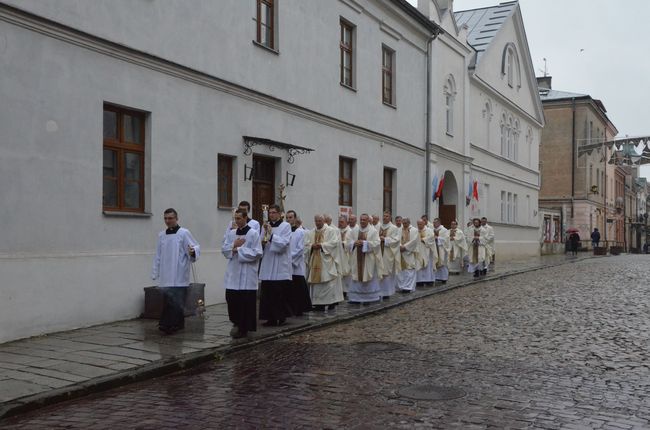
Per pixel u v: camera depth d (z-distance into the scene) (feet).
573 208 164.25
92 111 34.32
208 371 25.89
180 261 32.60
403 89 73.77
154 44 38.47
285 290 38.24
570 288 58.23
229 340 30.78
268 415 19.65
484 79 100.17
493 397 21.39
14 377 23.31
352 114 62.03
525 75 123.44
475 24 110.22
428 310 44.01
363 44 64.59
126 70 36.47
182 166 40.55
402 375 24.64
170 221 32.86
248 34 46.93
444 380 23.80
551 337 32.58
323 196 56.59
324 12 57.16
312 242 42.19
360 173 63.52
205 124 42.55
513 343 31.01
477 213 96.17
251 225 32.60
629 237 243.81
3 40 29.89
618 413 19.53
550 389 22.40
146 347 28.86
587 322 37.52
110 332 32.40
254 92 46.98
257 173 49.44
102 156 35.06
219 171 44.80
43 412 20.30
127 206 37.37
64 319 32.55
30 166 30.99
